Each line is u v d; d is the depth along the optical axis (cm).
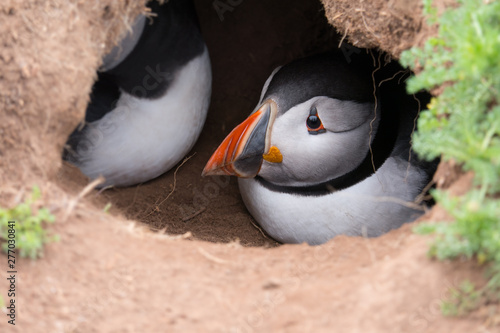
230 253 306
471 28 244
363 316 237
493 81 243
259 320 247
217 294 263
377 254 284
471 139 237
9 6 325
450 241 235
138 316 255
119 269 274
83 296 262
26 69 316
